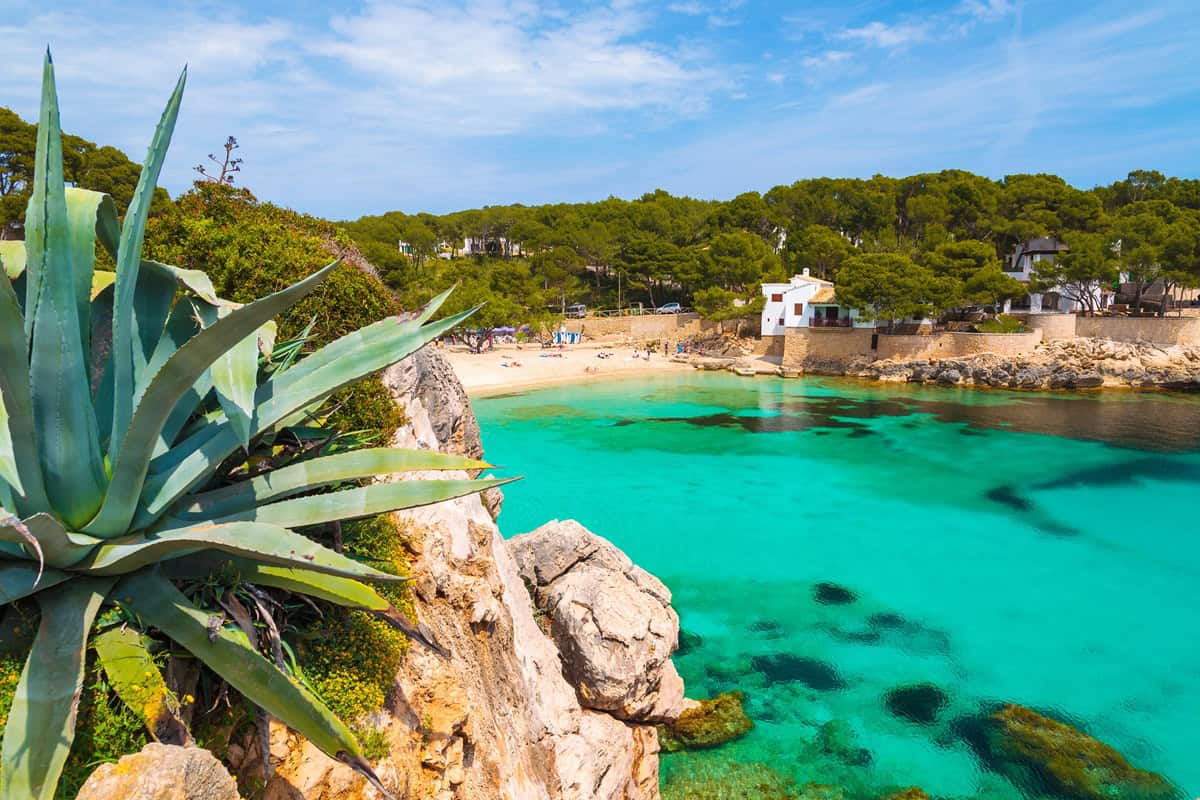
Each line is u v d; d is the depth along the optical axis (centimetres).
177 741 637
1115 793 1844
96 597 655
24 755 551
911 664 2458
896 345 9000
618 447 5569
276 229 1530
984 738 2048
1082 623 2777
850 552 3469
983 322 9188
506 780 1019
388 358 819
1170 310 9481
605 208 14888
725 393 8062
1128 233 8856
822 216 13338
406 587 1012
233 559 740
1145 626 2756
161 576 696
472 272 11344
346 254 1844
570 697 1559
